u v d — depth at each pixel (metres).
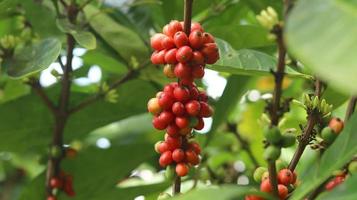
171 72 0.72
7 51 0.92
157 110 0.74
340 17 0.54
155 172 1.24
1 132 1.08
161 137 1.24
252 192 0.63
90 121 1.10
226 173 1.18
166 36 0.72
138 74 1.03
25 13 1.07
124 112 1.10
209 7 1.08
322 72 0.50
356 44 0.51
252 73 0.85
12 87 1.14
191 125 0.73
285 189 0.71
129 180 1.25
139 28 1.17
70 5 1.00
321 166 0.67
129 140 1.29
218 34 0.98
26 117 1.08
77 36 0.91
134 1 1.18
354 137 0.67
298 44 0.52
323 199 0.61
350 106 0.75
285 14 0.67
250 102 1.24
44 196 1.07
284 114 0.93
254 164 1.15
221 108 1.06
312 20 0.54
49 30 1.07
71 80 1.05
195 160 0.75
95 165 1.09
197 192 0.59
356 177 0.61
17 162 1.34
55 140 1.03
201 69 0.71
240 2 1.08
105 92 1.03
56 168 1.03
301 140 0.75
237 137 1.17
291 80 1.19
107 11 1.05
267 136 0.70
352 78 0.49
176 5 1.10
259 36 0.98
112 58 1.13
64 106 1.02
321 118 0.75
